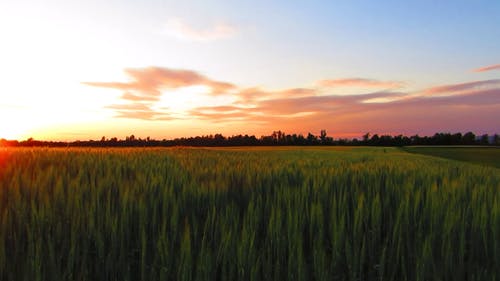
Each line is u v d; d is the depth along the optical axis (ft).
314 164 37.50
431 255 10.81
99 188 16.11
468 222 14.28
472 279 10.25
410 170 30.99
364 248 11.44
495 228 12.25
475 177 28.50
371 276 10.94
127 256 10.95
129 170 24.61
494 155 172.55
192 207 15.33
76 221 12.21
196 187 17.71
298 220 13.41
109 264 10.45
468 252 12.42
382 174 25.21
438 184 22.93
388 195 16.79
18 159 26.25
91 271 10.64
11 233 11.57
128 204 13.99
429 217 14.30
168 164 29.37
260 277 10.38
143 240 10.21
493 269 10.68
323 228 13.08
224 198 16.67
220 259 10.71
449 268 10.93
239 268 10.02
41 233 11.47
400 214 13.57
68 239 11.48
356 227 12.75
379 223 13.29
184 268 9.50
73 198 14.52
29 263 9.74
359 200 15.14
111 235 11.50
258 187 18.94
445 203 15.92
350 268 10.67
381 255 11.53
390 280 10.46
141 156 39.04
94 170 21.45
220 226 12.30
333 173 25.43
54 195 14.74
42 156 29.50
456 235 13.03
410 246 12.16
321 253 10.58
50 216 12.60
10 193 15.19
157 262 10.39
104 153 38.40
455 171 33.30
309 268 11.00
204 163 34.04
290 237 11.72
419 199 15.75
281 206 15.33
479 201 16.02
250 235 11.94
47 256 10.50
